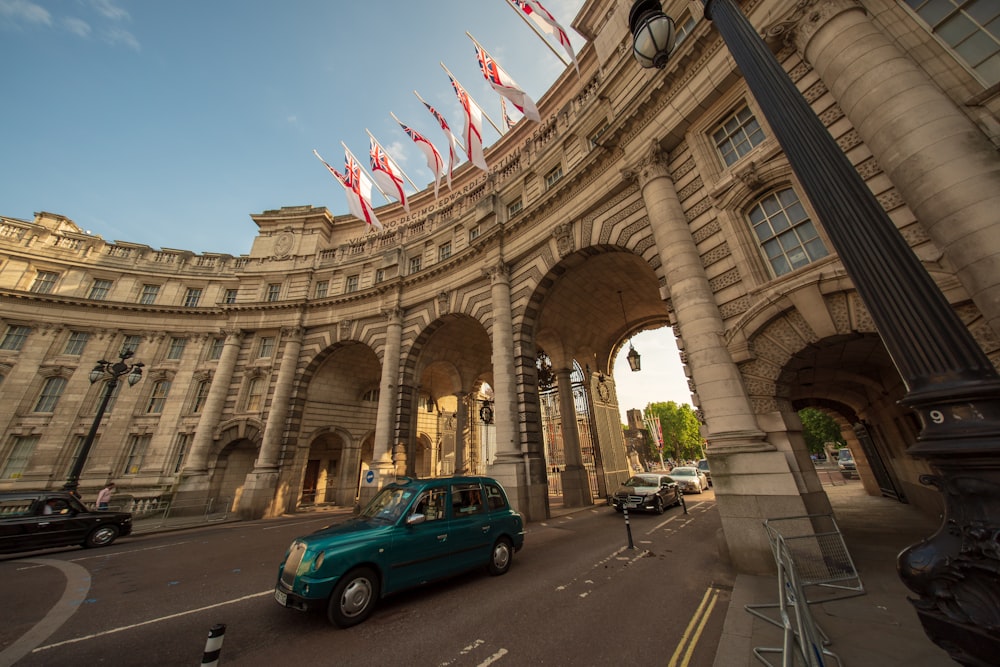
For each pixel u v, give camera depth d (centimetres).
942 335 243
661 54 482
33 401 2370
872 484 1791
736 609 519
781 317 779
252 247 2870
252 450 2373
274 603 640
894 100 571
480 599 621
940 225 509
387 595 611
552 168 1692
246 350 2495
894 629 433
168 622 561
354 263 2525
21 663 442
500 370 1542
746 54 402
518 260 1702
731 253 897
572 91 1875
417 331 2077
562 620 530
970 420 221
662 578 696
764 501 702
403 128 2289
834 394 1362
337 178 2456
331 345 2339
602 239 1335
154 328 2683
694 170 1031
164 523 1767
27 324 2512
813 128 333
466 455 2845
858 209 292
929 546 242
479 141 1795
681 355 958
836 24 674
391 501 697
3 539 1031
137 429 2427
